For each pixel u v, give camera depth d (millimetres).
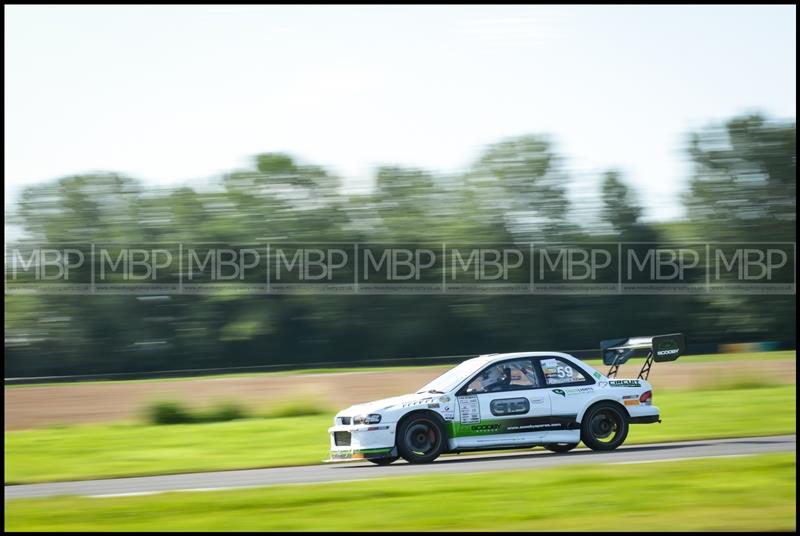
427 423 30531
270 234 155875
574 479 23859
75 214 157000
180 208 158250
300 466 32219
